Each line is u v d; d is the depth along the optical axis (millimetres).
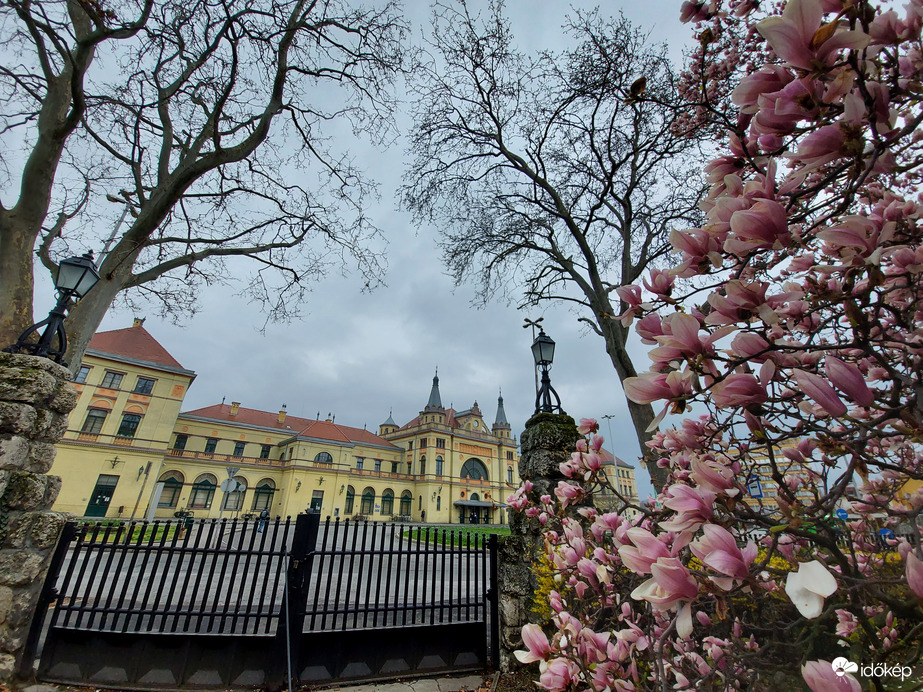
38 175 5188
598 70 6918
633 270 7984
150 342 32125
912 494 1293
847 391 721
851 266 782
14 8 4809
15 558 3072
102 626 3383
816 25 624
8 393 3203
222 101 6938
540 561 3693
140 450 27531
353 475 42625
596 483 1930
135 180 7496
